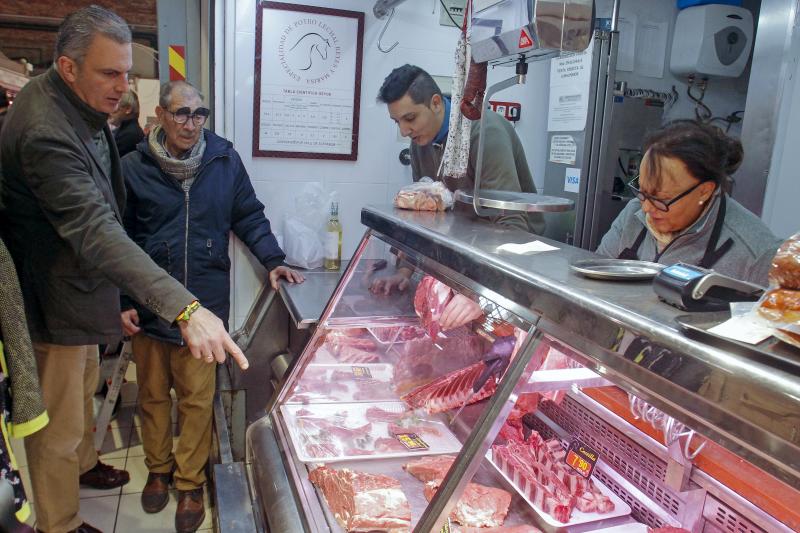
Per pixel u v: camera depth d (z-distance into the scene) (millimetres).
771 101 2650
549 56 1661
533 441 1467
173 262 2643
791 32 2551
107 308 2205
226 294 2830
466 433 1553
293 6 2967
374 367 1904
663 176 1601
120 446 3236
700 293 854
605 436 1371
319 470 1534
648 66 3920
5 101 2877
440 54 3229
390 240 1846
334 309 2021
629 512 1285
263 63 2996
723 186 1672
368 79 3158
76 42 1927
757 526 1034
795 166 2615
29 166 1933
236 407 3006
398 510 1362
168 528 2625
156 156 2598
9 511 1462
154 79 3314
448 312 1580
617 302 926
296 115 3088
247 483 1870
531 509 1304
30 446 2230
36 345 2160
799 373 642
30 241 2076
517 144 2641
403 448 1574
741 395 680
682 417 801
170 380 2775
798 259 703
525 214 1963
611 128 3299
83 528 2412
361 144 3225
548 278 1084
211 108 3104
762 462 701
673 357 772
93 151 2098
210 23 3002
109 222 1931
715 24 3723
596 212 3209
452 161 2086
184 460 2670
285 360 2842
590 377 1232
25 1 3648
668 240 1732
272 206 3182
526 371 1106
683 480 1168
